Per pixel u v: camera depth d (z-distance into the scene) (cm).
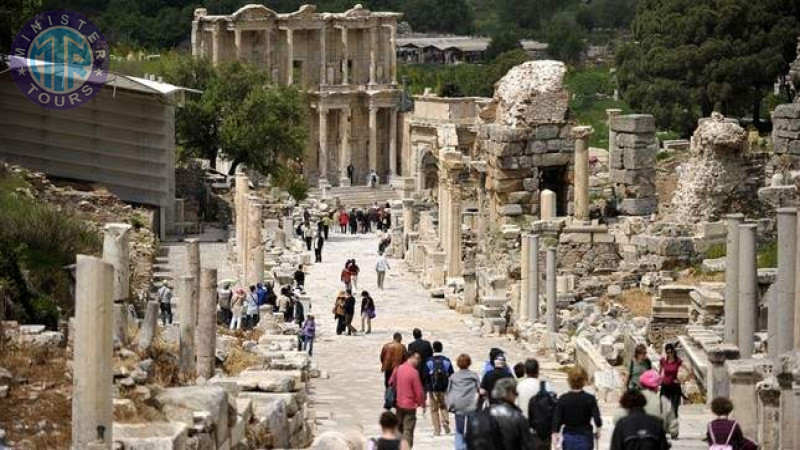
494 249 8888
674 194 8856
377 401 5766
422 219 11112
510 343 7756
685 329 6506
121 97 10194
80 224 7256
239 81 14838
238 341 5988
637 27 15550
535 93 9069
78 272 3172
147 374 3797
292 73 19225
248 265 8706
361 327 8412
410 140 18200
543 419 3781
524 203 9069
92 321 3170
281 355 5584
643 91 15012
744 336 5244
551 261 7325
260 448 3981
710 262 7712
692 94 14700
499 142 9025
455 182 9844
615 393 5678
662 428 3459
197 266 6025
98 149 10188
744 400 4512
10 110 10094
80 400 3175
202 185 12319
